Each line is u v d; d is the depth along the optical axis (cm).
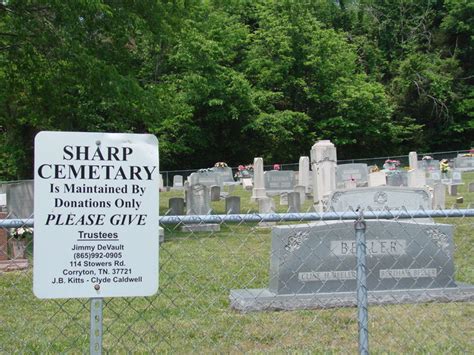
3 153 3419
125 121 2152
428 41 5206
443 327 636
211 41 3922
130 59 1823
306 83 4619
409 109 4931
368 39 5244
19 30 1566
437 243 766
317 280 729
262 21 4597
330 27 5241
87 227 361
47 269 355
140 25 1642
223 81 4200
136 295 365
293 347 569
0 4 1602
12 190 1553
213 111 4256
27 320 671
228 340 591
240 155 4650
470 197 2172
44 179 357
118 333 616
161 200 2550
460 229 1244
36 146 356
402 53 5209
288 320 657
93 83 1620
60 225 358
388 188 1102
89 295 360
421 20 5266
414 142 4947
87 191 362
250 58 4553
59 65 1639
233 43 4222
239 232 1392
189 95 3947
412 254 757
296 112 4412
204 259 1006
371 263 747
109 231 363
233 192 2817
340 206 1091
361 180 2412
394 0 5319
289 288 723
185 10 1905
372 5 5356
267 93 4369
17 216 1491
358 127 4638
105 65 1595
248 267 940
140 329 630
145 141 370
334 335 606
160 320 660
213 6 4075
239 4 4656
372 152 4894
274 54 4531
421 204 1108
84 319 674
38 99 1816
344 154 4838
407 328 630
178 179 3519
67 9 1470
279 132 4353
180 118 3959
